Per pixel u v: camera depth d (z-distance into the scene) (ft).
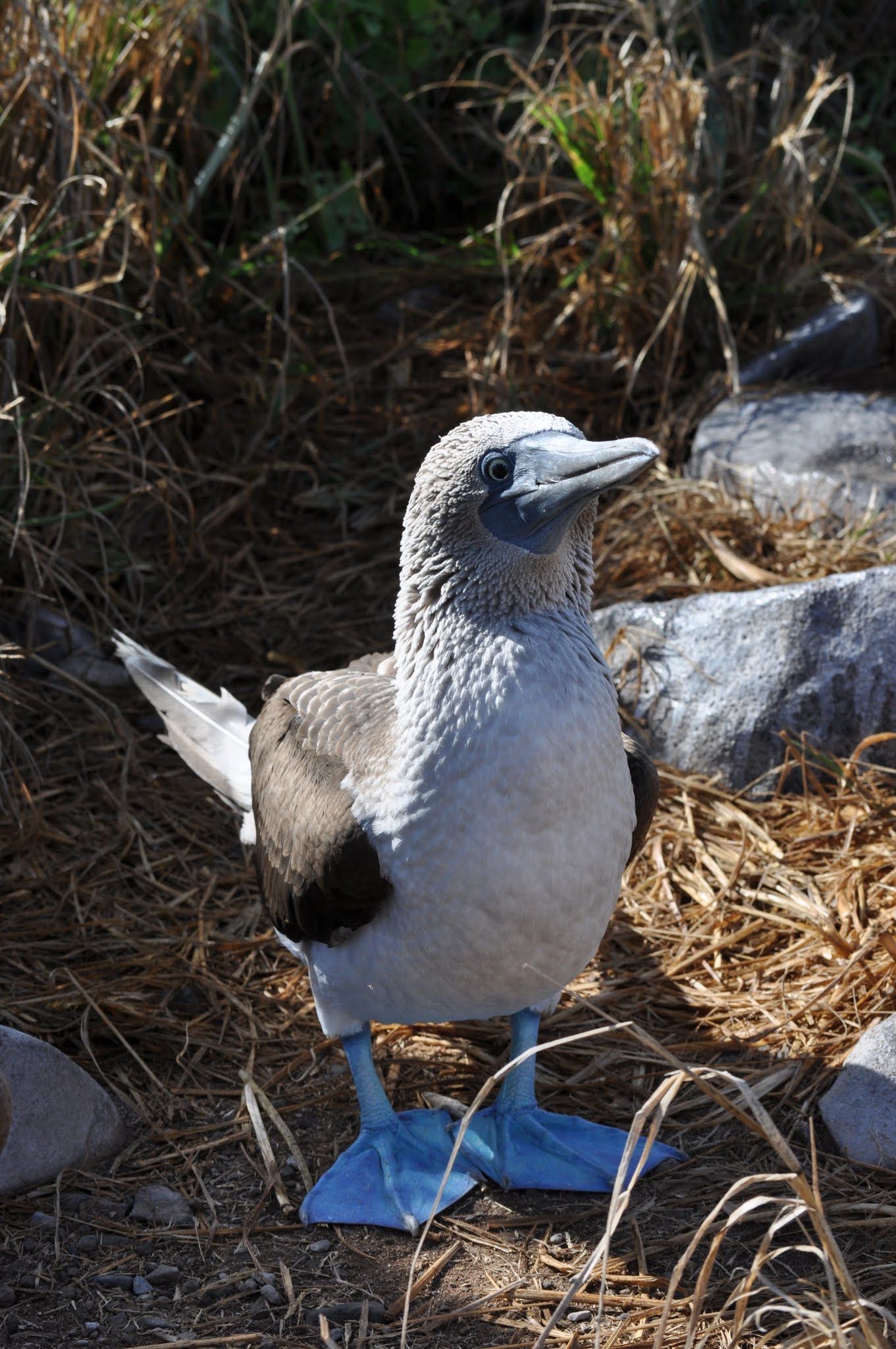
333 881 13.02
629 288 26.76
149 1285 12.84
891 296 28.22
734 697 19.48
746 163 28.71
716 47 31.86
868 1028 15.01
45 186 23.54
